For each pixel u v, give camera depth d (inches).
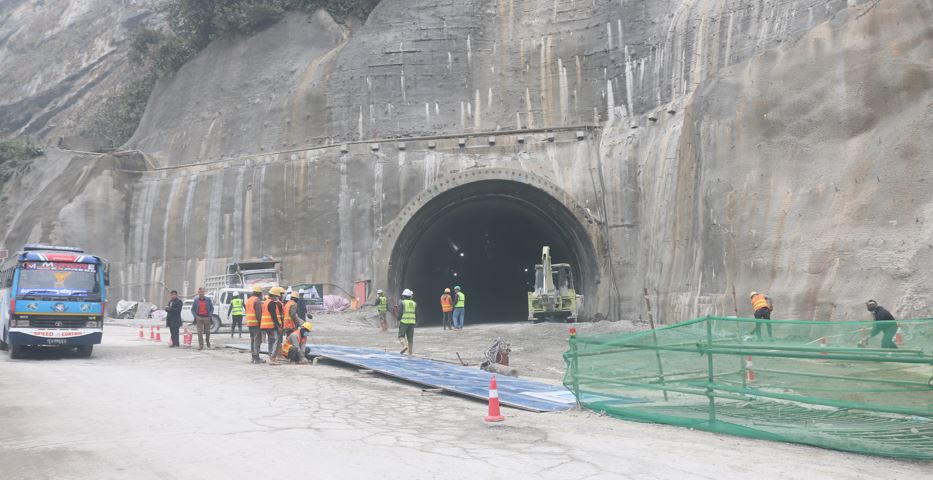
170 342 983.6
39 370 628.4
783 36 1040.8
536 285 1393.9
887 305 647.1
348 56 1567.4
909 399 297.6
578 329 1131.9
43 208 1737.2
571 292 1350.9
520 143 1416.1
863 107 771.4
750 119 879.1
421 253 1593.3
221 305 1226.6
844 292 690.2
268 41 1768.0
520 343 994.1
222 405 427.2
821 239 741.3
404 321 753.6
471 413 416.2
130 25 3693.4
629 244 1298.0
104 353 815.1
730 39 1149.7
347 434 343.0
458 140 1443.2
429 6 1563.7
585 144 1381.6
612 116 1393.9
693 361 376.5
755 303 657.0
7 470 264.4
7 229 1968.5
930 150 696.4
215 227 1576.0
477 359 767.1
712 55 1180.5
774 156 838.5
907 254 657.0
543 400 458.6
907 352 312.5
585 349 430.6
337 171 1487.5
